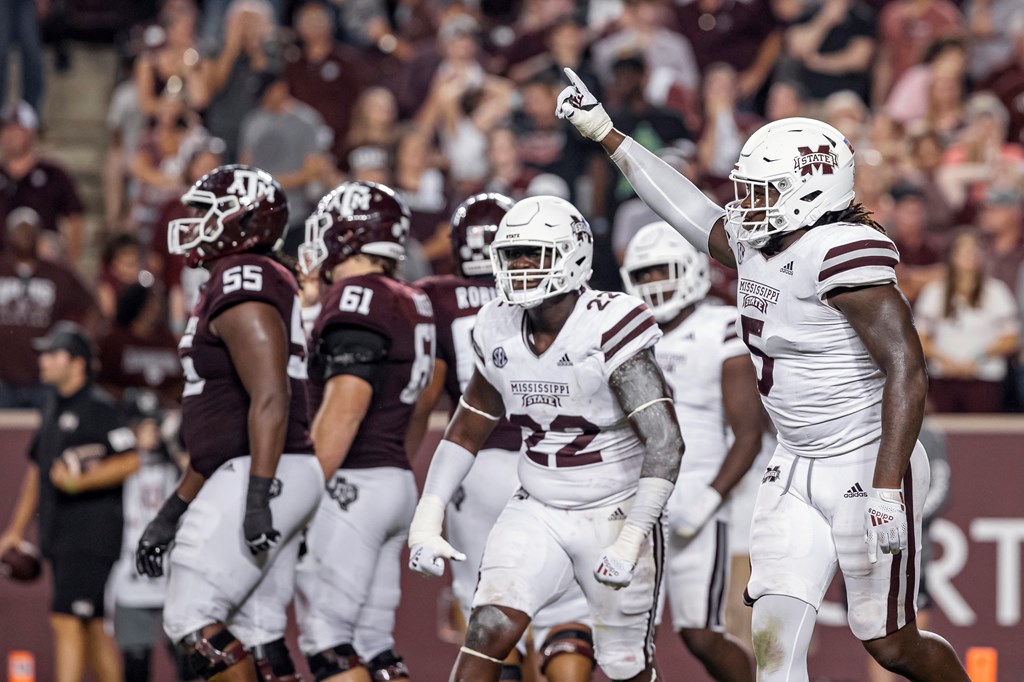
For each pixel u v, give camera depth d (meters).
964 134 35.53
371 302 17.91
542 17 40.38
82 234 36.97
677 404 19.61
